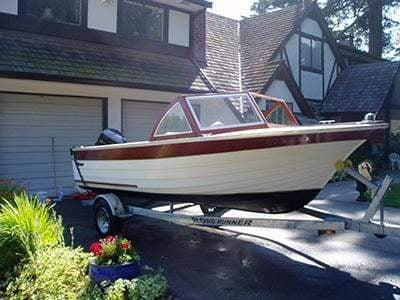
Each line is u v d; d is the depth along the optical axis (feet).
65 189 38.19
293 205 19.48
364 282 17.46
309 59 69.36
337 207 32.94
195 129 20.31
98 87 38.96
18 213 18.67
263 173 18.26
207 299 15.66
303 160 17.58
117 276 15.62
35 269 16.66
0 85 34.01
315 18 69.82
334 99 70.44
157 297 15.23
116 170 24.36
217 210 22.16
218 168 18.90
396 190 41.57
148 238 24.61
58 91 37.22
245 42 65.62
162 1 45.60
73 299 14.88
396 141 69.00
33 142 36.24
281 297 15.92
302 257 20.85
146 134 43.80
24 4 36.37
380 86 67.10
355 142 17.52
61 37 38.60
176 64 45.93
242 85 52.70
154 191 22.45
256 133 17.13
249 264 19.84
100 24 41.29
